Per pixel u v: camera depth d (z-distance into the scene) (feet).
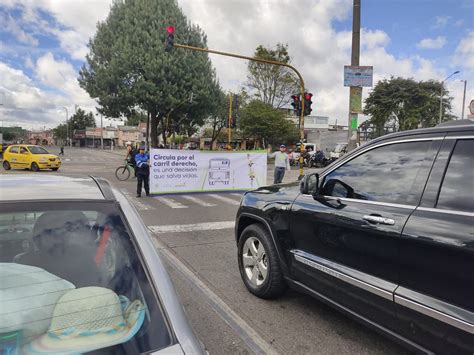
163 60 101.45
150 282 5.45
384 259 8.57
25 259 5.68
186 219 28.12
